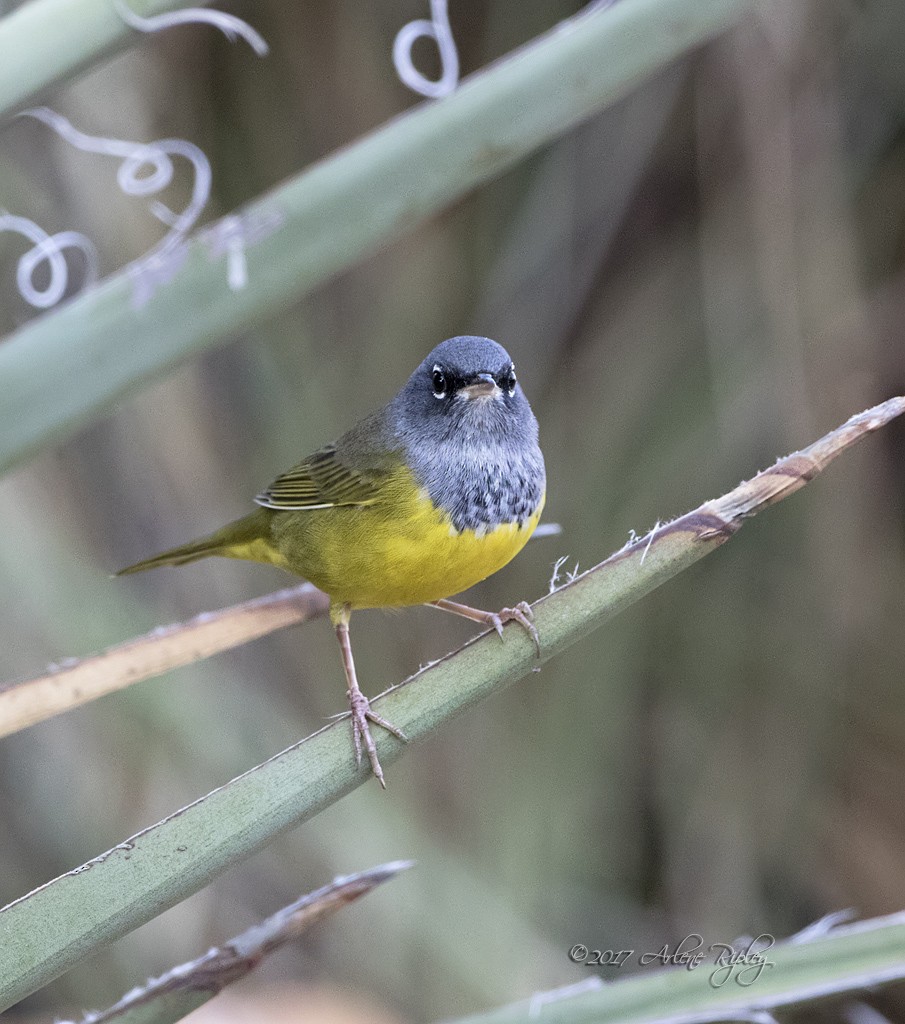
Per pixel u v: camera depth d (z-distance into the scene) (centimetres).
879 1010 1148
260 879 1062
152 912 388
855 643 1264
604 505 1248
